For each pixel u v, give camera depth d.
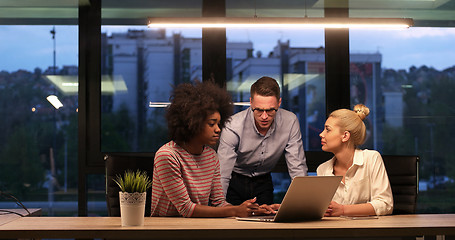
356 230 1.67
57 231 1.66
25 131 3.85
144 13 3.90
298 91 3.92
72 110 3.86
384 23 3.56
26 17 3.87
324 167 2.47
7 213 2.29
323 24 3.54
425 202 3.98
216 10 3.90
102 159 3.80
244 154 3.10
